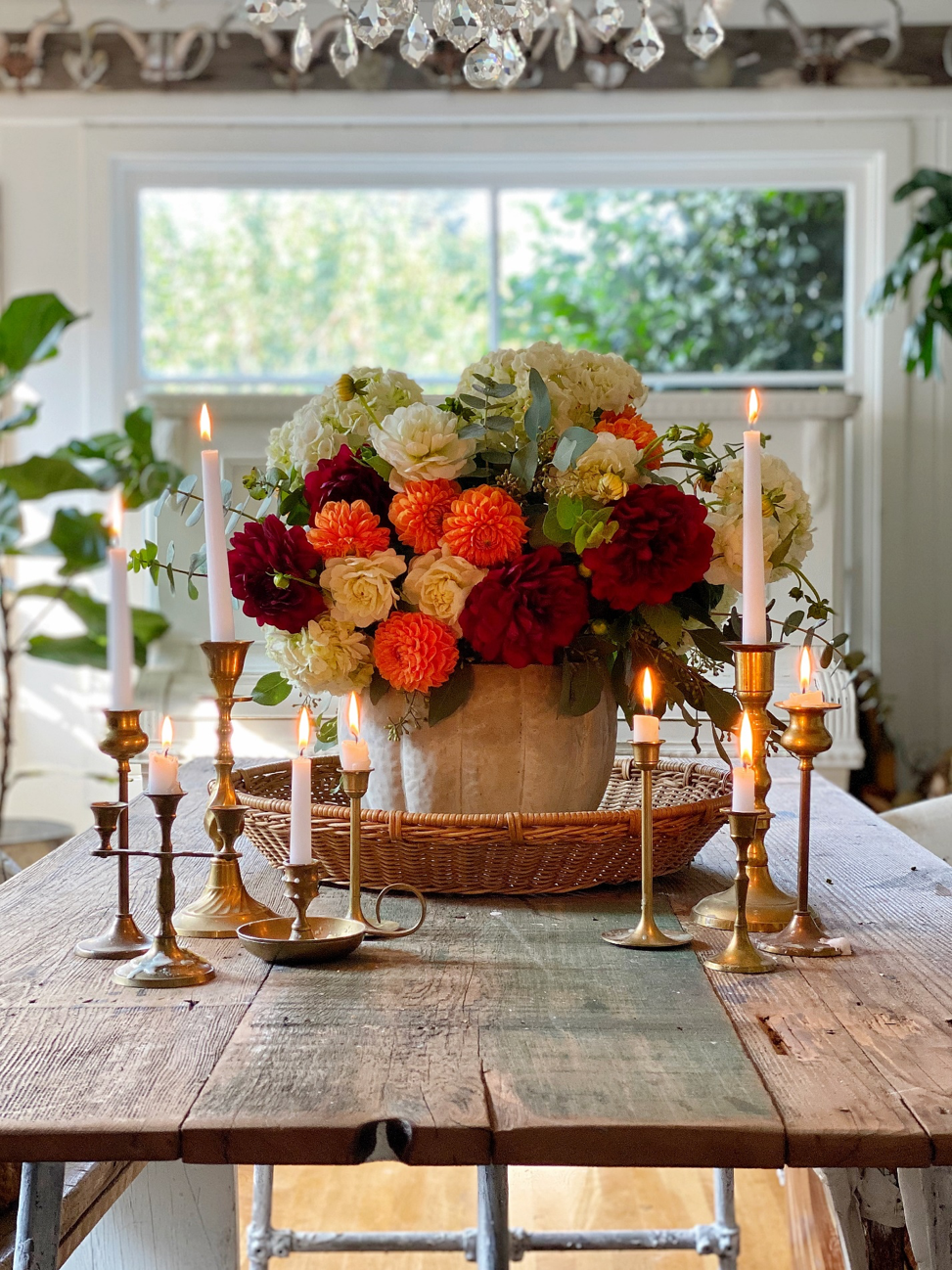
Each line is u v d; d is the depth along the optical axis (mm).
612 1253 2146
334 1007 986
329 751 1676
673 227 3967
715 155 3848
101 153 3844
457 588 1228
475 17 1656
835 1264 1737
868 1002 992
